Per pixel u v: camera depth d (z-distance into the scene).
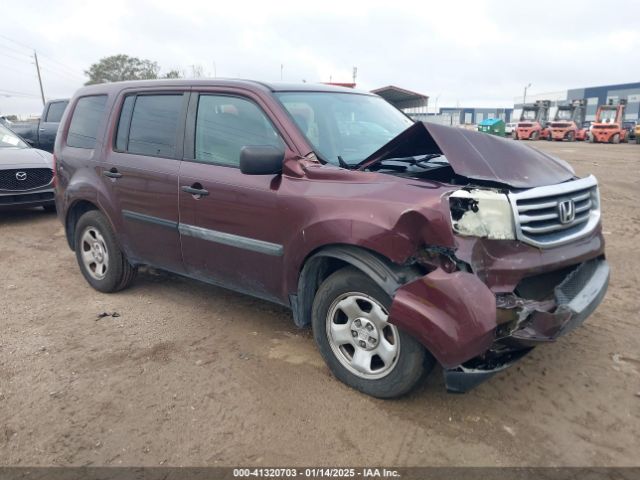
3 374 3.52
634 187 12.38
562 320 2.87
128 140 4.54
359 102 4.39
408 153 3.48
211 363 3.66
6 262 6.11
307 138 3.50
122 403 3.19
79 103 5.18
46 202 8.29
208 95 4.02
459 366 2.83
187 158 4.04
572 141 40.88
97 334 4.12
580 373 3.51
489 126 41.72
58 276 5.57
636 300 4.79
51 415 3.08
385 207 2.89
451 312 2.68
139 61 66.88
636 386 3.36
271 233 3.47
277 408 3.13
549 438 2.86
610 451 2.76
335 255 3.10
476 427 2.95
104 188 4.62
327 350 3.37
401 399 3.21
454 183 3.12
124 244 4.64
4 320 4.40
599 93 64.12
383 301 2.98
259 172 3.30
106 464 2.69
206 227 3.87
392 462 2.69
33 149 8.79
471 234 2.74
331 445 2.82
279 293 3.58
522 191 2.94
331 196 3.15
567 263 3.10
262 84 3.86
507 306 2.75
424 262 2.82
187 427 2.97
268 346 3.91
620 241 7.04
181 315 4.49
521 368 3.57
